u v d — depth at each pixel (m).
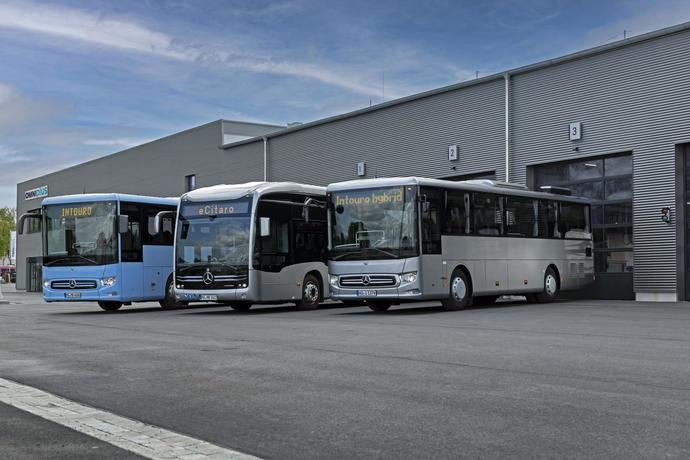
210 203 22.27
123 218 23.55
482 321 17.16
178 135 49.62
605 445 5.84
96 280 23.45
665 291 25.38
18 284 75.75
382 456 5.70
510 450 5.76
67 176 66.31
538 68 28.80
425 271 19.78
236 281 21.66
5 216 114.44
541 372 9.30
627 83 26.27
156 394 8.37
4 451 6.04
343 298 20.44
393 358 10.76
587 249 26.56
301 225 23.52
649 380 8.66
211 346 12.75
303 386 8.62
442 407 7.35
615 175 27.05
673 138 25.03
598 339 12.98
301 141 39.34
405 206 19.81
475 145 30.89
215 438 6.39
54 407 7.78
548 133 28.50
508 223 23.02
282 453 5.86
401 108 34.00
